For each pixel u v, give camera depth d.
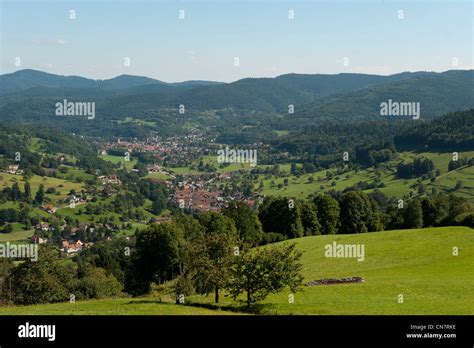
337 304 43.41
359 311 40.00
